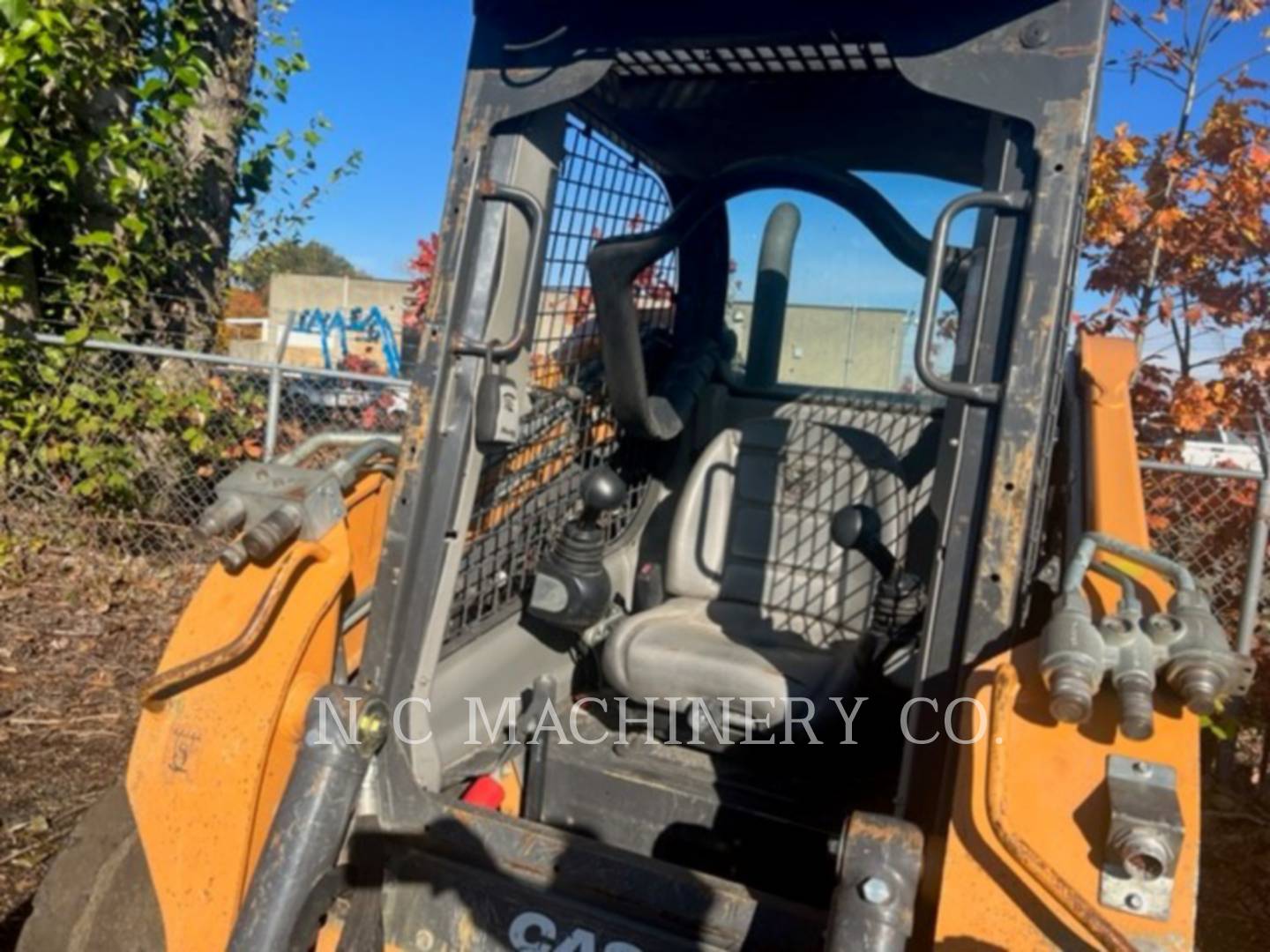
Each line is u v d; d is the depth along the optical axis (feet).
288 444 20.52
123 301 20.10
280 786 6.73
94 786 12.16
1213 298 16.03
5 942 9.26
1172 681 5.23
